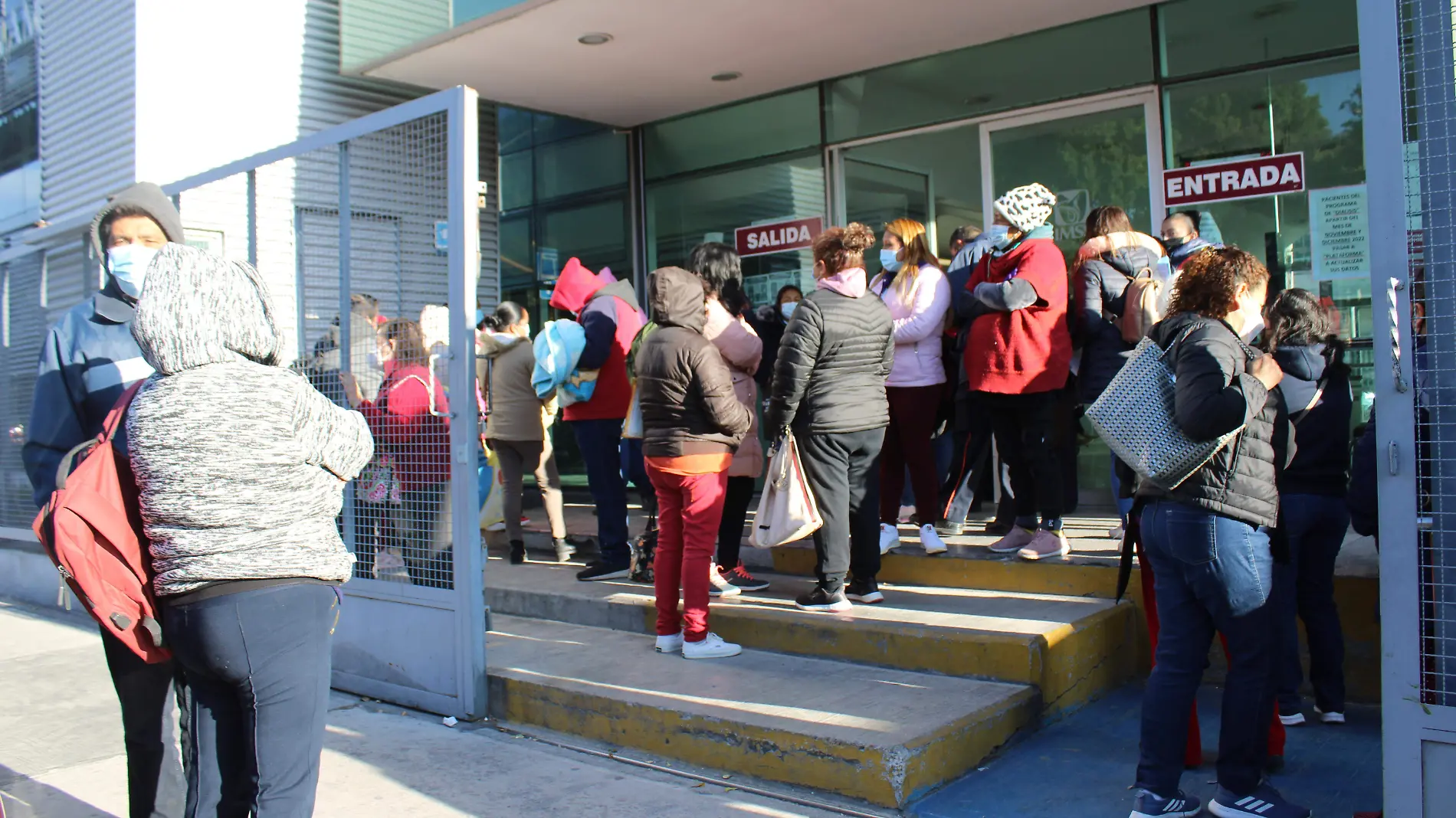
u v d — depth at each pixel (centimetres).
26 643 647
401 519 480
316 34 865
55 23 904
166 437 241
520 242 950
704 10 616
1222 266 318
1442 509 270
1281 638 395
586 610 555
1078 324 495
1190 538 308
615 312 593
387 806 362
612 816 348
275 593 245
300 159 508
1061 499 511
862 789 348
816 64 723
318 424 258
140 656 255
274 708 247
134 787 300
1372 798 339
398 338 471
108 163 820
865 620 459
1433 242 271
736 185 817
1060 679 423
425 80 755
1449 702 269
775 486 464
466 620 452
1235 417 294
